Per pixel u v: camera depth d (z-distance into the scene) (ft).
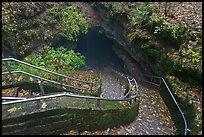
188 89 27.43
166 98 30.25
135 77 42.52
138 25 38.27
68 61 34.45
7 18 31.96
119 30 46.91
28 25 35.88
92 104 19.99
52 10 42.16
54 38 41.27
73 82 31.94
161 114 27.30
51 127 18.15
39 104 18.38
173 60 30.58
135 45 39.55
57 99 19.85
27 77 26.50
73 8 50.26
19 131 17.04
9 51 32.07
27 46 34.88
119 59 50.62
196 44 29.19
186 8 36.60
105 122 20.49
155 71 35.68
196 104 24.22
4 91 22.70
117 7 44.88
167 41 33.19
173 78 30.27
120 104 22.35
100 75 45.32
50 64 33.04
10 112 17.51
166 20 34.14
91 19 53.98
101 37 55.72
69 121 18.71
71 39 45.50
